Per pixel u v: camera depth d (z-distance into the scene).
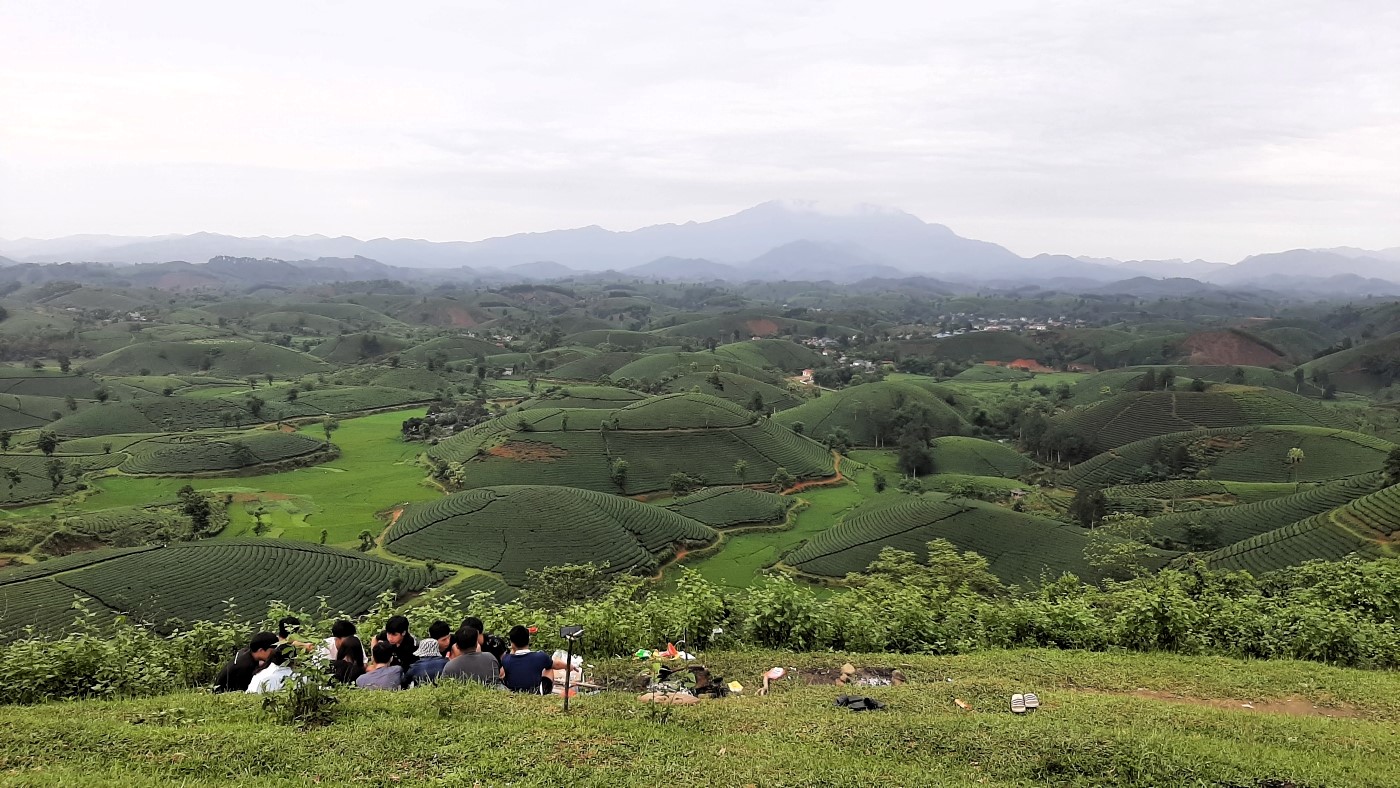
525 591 56.88
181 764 9.62
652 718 12.15
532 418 113.50
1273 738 12.23
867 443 139.25
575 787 9.44
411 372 173.50
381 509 87.12
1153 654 18.31
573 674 14.62
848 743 11.52
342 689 12.62
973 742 11.50
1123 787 10.38
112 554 59.81
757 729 12.06
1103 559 63.31
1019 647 19.42
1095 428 132.75
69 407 134.12
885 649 19.02
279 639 14.52
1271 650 18.56
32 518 75.50
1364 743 12.00
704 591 19.77
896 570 56.72
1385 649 17.83
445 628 15.18
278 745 10.20
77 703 12.98
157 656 15.65
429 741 10.51
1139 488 100.12
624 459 103.75
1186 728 12.56
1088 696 14.38
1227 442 109.50
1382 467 90.38
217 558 60.28
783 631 19.22
